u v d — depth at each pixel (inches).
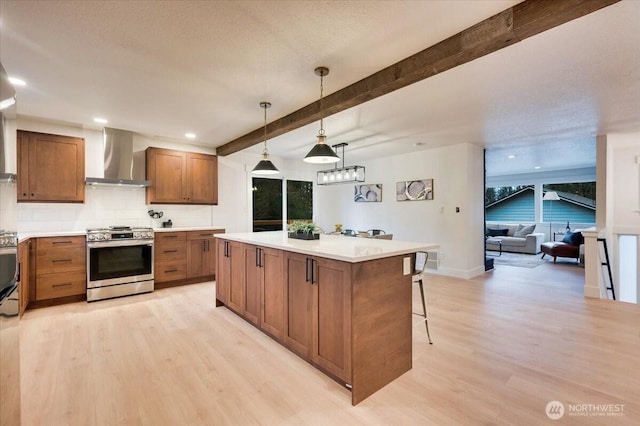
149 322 127.0
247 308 122.3
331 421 68.3
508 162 286.5
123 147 174.1
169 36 82.6
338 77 106.7
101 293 156.7
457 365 91.9
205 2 69.2
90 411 70.9
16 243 57.3
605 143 180.7
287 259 98.7
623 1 66.3
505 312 138.3
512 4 70.1
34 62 96.0
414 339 109.7
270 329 107.7
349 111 141.4
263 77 106.7
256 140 175.6
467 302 153.5
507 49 87.4
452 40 82.6
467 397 76.5
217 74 104.7
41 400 74.5
